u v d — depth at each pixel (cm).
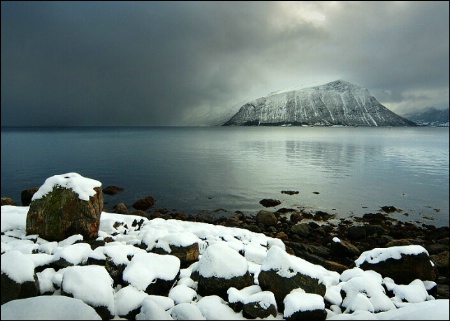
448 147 8262
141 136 15538
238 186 3209
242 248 891
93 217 963
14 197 2688
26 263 516
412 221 2233
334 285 721
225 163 4988
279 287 557
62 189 964
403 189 3150
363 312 502
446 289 990
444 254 1273
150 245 852
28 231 937
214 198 2733
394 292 691
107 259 659
